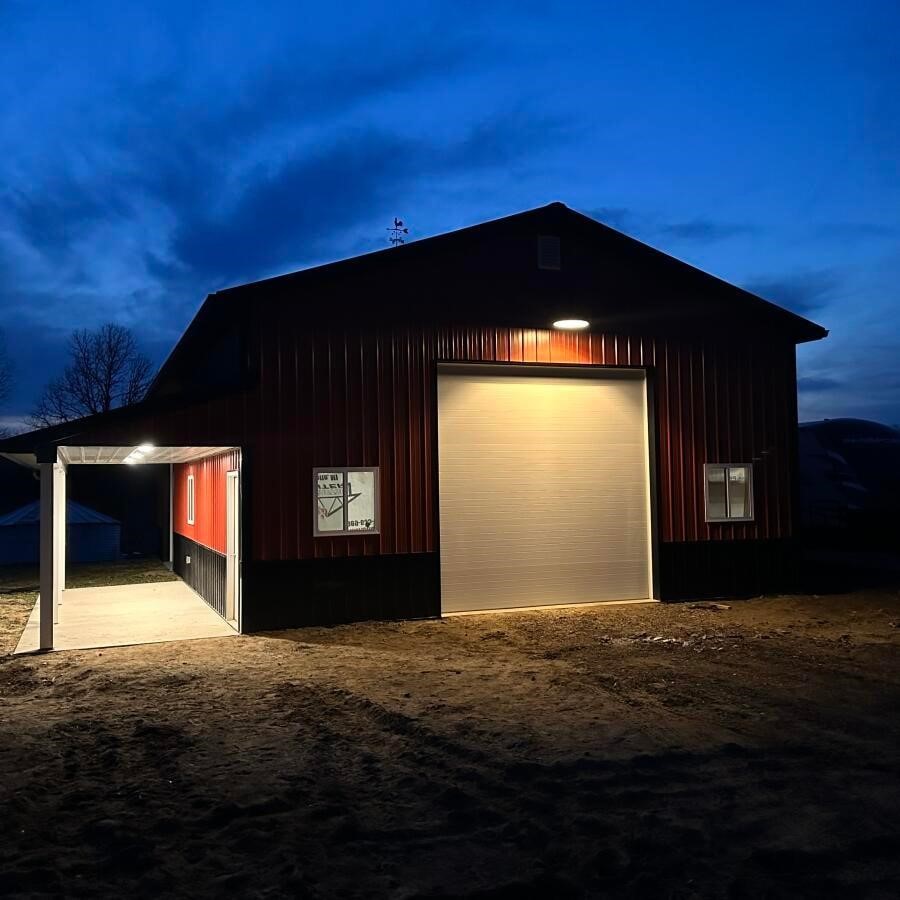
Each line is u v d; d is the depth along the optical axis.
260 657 8.67
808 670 7.82
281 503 10.30
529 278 11.71
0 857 3.97
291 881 3.69
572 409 12.16
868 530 21.59
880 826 4.23
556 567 11.95
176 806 4.59
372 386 10.81
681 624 10.49
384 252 10.91
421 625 10.48
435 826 4.30
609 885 3.67
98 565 20.22
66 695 7.28
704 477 12.57
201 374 14.59
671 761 5.20
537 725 6.00
